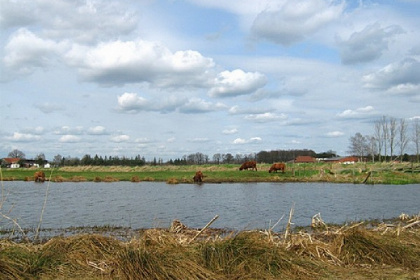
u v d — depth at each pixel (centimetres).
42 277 757
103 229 1484
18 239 1234
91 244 884
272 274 777
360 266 847
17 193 3062
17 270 751
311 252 904
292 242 948
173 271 750
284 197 2809
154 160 9562
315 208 2186
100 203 2391
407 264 856
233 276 764
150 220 1738
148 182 4691
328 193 3136
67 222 1675
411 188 3716
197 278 744
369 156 10538
